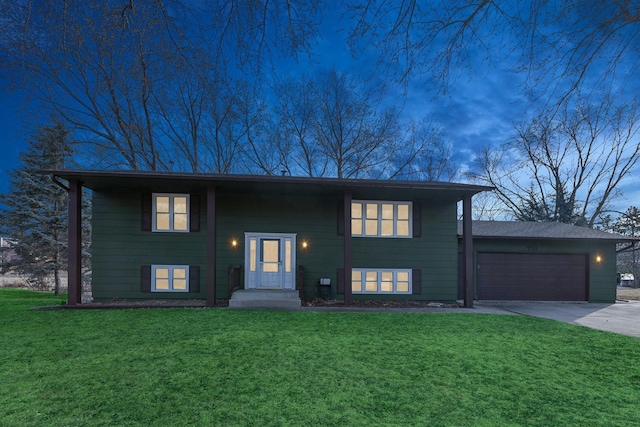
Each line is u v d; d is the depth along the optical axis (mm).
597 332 7195
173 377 4324
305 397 3791
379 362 4988
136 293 11164
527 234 13453
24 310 9156
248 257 11648
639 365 5047
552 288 13320
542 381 4363
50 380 4219
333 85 20203
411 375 4492
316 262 11867
